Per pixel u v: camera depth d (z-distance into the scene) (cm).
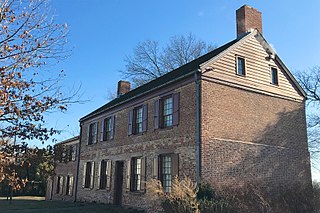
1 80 661
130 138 1925
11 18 711
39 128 734
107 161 2159
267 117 1672
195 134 1412
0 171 730
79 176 2592
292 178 1678
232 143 1485
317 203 1452
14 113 676
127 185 1853
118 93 2898
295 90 1867
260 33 1775
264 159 1588
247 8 1802
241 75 1620
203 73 1473
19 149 747
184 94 1530
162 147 1611
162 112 1683
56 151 983
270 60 1791
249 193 1252
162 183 1584
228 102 1530
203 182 1276
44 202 2614
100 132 2352
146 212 1619
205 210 1059
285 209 1338
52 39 763
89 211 1708
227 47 1664
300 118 1836
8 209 1966
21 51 719
